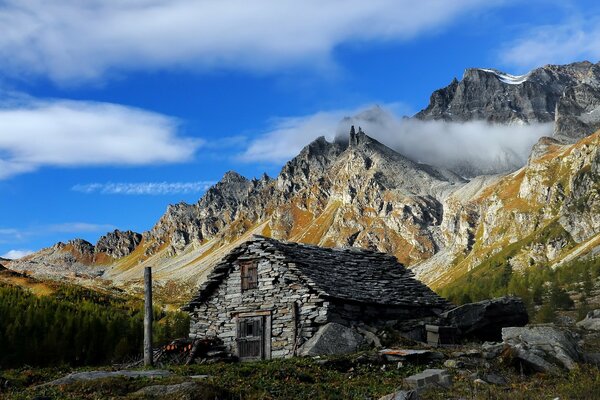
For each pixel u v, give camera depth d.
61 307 56.88
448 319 33.59
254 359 32.22
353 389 20.28
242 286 33.81
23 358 46.50
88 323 49.47
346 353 28.19
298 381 21.66
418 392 18.88
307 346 29.19
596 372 22.05
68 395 18.72
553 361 23.95
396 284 36.34
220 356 32.56
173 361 32.06
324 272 33.34
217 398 17.94
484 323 33.72
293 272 32.12
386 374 23.16
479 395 18.52
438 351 26.33
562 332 26.25
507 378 21.98
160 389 18.50
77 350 47.91
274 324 32.19
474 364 24.17
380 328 31.38
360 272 35.78
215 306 34.47
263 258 33.34
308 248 35.81
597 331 34.81
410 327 32.66
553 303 100.81
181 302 132.88
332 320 30.94
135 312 70.00
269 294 32.75
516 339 26.00
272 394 19.28
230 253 34.16
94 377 21.42
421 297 36.00
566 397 18.36
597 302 112.44
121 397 18.17
